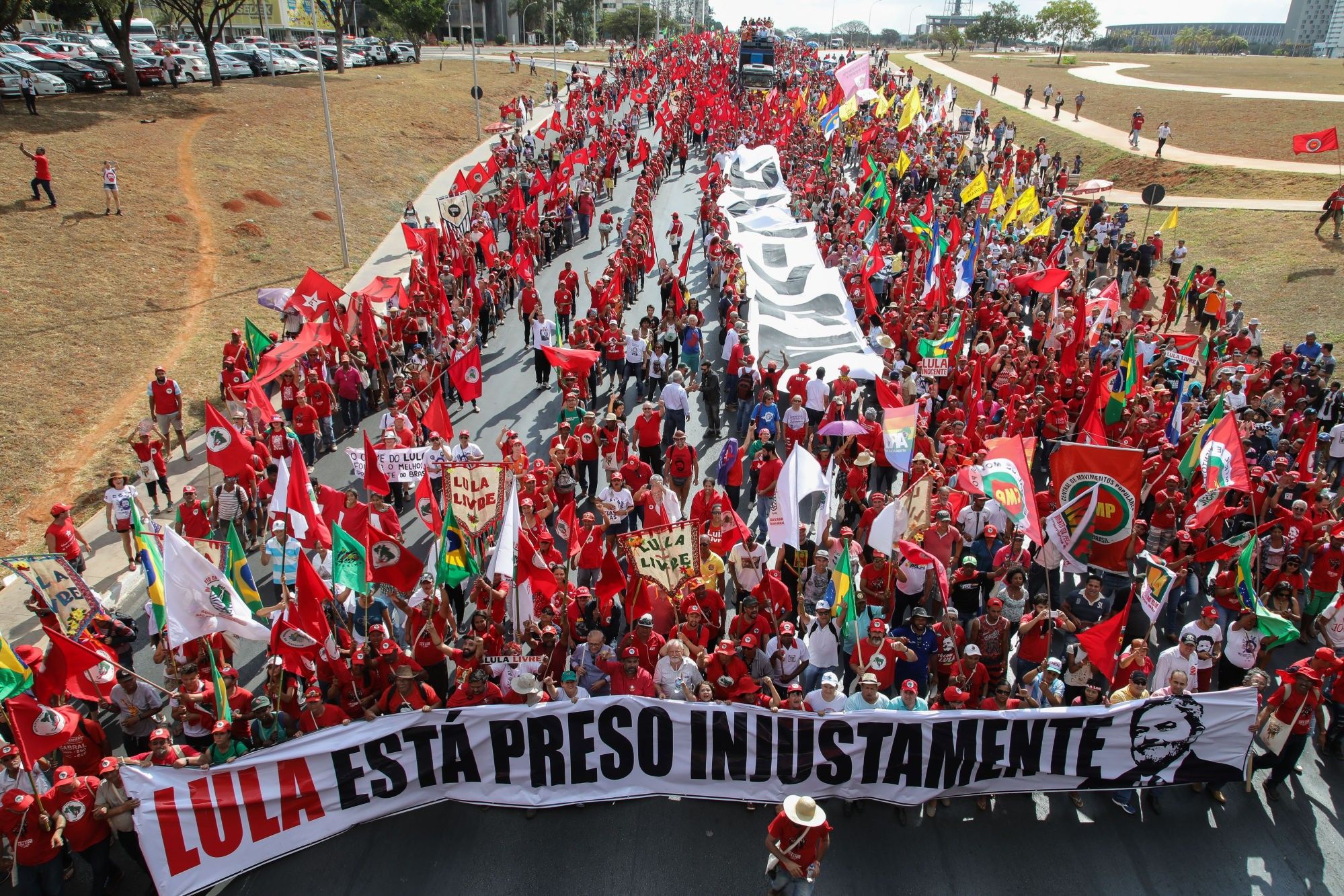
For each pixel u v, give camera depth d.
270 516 13.71
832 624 11.42
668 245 35.97
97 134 37.41
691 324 21.08
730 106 54.03
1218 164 44.31
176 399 18.30
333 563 11.30
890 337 21.31
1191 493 14.94
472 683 9.99
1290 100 59.44
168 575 10.16
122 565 15.11
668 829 9.91
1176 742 9.93
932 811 10.10
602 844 9.71
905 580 12.34
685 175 48.22
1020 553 11.99
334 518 13.71
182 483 17.92
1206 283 26.00
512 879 9.25
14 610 14.03
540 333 21.42
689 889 9.15
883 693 10.80
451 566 12.08
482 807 10.15
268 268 30.84
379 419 20.72
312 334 19.19
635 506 15.05
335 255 33.53
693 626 11.06
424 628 10.93
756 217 30.88
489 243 27.59
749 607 10.84
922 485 12.70
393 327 22.81
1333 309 27.55
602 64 92.94
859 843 9.75
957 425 16.88
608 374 23.33
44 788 9.27
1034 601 11.34
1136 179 45.62
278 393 21.89
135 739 10.61
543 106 65.38
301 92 53.47
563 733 9.95
